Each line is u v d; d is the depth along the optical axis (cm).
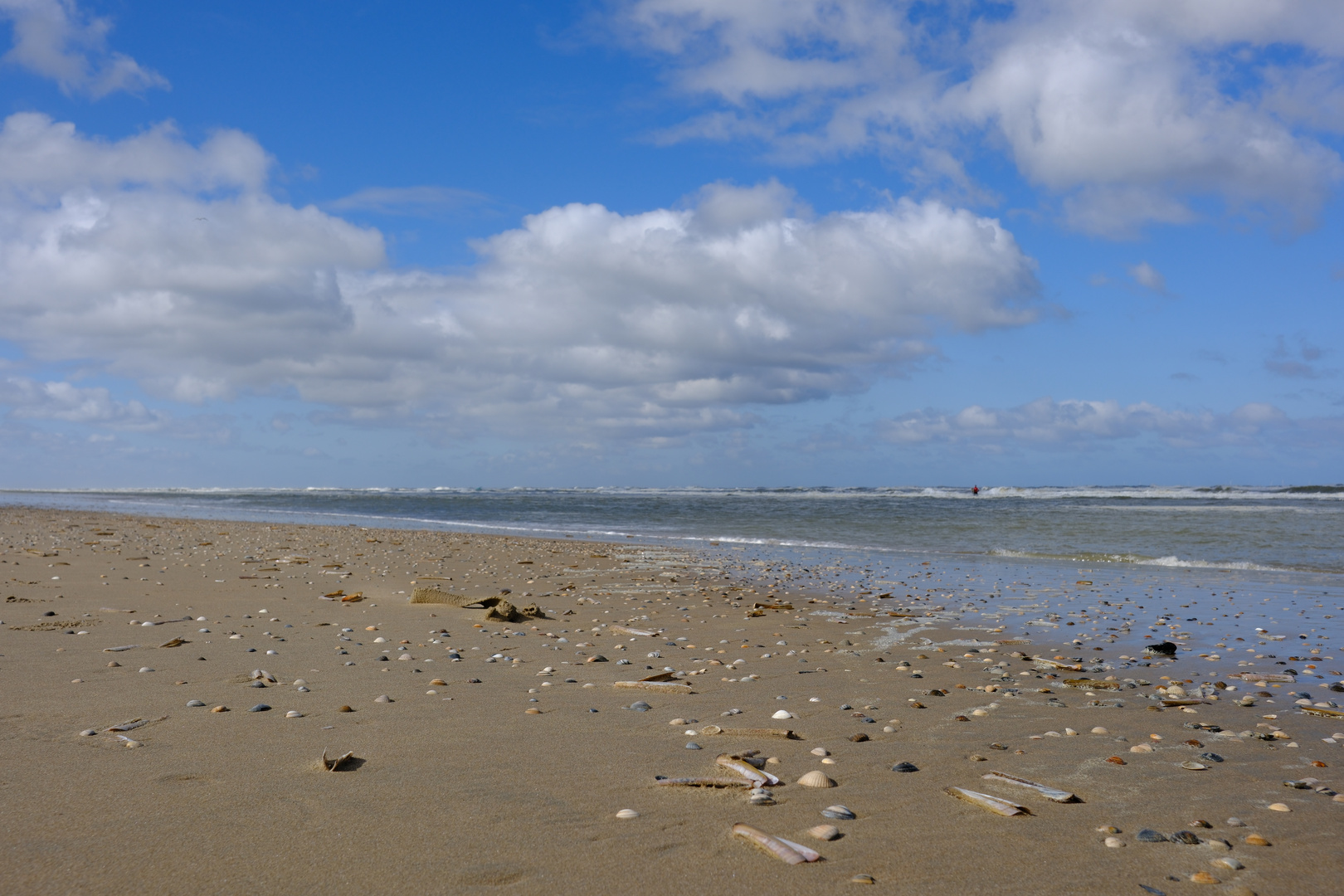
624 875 325
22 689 653
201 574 1535
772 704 660
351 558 1972
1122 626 1123
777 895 310
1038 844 366
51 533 2545
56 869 322
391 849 348
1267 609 1277
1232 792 445
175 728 543
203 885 310
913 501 5856
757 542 2647
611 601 1355
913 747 532
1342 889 323
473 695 666
